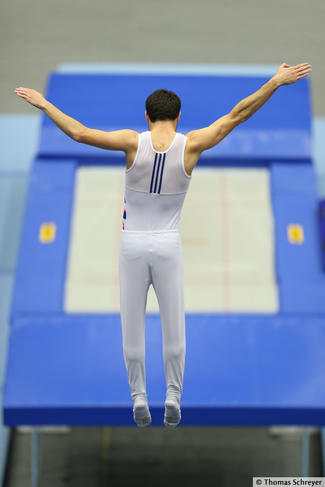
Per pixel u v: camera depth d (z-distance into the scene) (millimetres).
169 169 11008
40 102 10820
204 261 34719
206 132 11234
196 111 37719
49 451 38562
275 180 36688
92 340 30469
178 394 12133
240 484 37344
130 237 11430
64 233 34750
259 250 35156
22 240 34406
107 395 28562
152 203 11289
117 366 29547
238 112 11273
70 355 29891
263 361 29781
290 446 38969
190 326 30984
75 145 37344
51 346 30234
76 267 34188
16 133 49656
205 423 28734
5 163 47344
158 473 37875
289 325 31266
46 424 28734
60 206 35625
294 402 28484
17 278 33031
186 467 38219
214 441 39500
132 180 11148
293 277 33500
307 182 36656
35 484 35062
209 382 28953
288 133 37844
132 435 39844
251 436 39688
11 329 30922
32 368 29438
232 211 36344
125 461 38469
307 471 35438
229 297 33375
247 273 34312
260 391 28781
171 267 11383
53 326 31031
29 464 37531
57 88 38469
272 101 38938
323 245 34250
